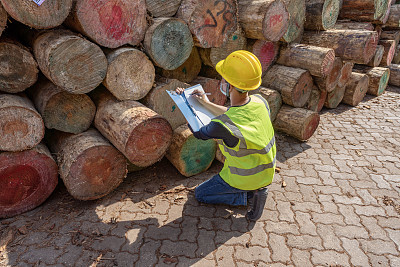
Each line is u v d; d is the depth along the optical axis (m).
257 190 2.37
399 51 7.22
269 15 3.44
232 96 2.01
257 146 1.97
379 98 6.32
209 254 2.22
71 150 2.59
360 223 2.57
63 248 2.26
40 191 2.64
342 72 5.06
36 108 2.62
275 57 4.50
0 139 2.20
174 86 3.12
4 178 2.39
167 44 2.77
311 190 3.07
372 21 5.49
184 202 2.84
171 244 2.31
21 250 2.22
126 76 2.67
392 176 3.35
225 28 3.20
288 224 2.55
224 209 2.75
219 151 3.34
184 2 2.93
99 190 2.75
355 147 4.09
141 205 2.79
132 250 2.25
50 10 2.01
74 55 2.26
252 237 2.39
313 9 4.59
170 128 2.65
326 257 2.20
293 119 4.08
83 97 2.70
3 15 2.03
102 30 2.39
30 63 2.32
